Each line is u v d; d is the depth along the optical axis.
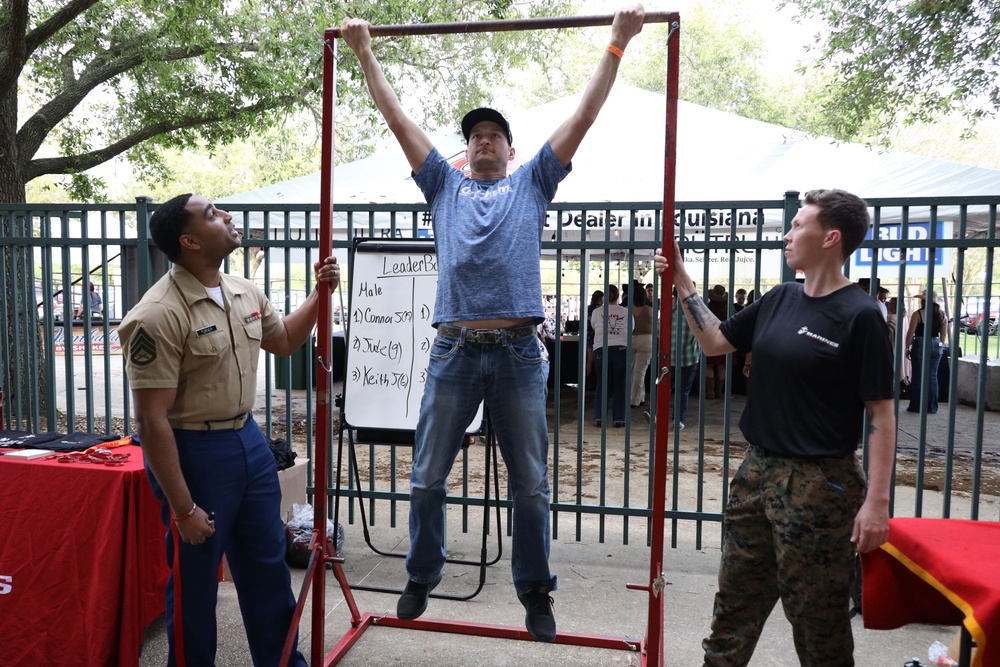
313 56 8.62
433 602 3.60
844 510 2.17
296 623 2.58
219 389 2.47
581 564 4.10
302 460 4.47
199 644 2.49
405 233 7.08
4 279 4.63
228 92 9.50
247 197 7.78
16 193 7.87
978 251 21.92
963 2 8.32
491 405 2.47
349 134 15.45
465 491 4.44
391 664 2.99
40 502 2.90
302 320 2.92
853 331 2.14
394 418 3.78
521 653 3.08
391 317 3.85
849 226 2.20
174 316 2.35
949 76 9.04
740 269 10.98
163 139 10.21
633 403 9.61
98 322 14.30
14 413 4.90
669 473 6.34
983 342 3.65
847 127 9.74
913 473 6.43
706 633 3.28
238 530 2.61
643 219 6.91
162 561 3.03
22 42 6.96
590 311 9.48
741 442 7.70
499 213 2.39
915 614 2.18
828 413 2.18
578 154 8.08
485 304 2.35
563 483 6.00
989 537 2.04
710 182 7.43
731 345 2.53
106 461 2.97
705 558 4.18
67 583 2.86
